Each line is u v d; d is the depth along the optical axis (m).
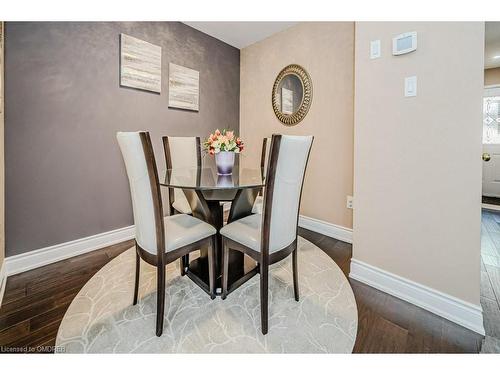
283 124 3.13
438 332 1.31
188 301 1.55
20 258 1.91
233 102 3.58
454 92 1.34
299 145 1.28
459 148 1.34
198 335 1.28
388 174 1.62
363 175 1.75
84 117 2.21
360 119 1.74
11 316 1.41
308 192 2.92
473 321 1.32
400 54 1.51
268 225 1.27
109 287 1.70
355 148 1.78
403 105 1.53
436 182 1.43
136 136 1.18
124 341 1.24
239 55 3.63
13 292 1.64
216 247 1.70
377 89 1.64
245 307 1.50
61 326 1.33
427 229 1.48
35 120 1.94
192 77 3.05
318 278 1.84
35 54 1.92
